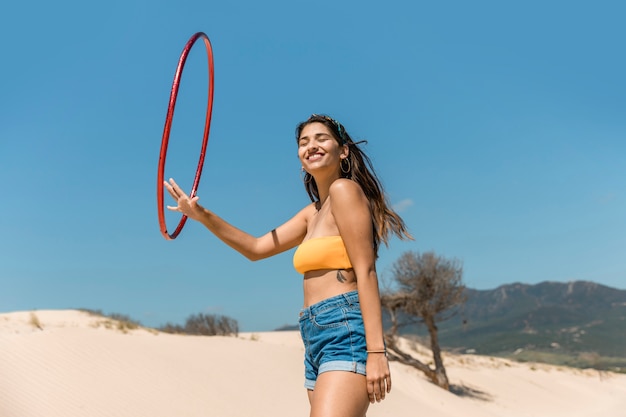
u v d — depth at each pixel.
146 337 18.97
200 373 16.30
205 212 4.06
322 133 3.88
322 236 3.66
